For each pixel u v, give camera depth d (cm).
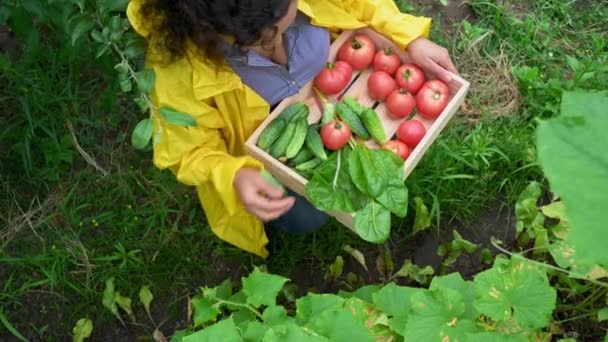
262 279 102
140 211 169
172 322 161
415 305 90
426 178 162
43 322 162
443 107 132
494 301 90
